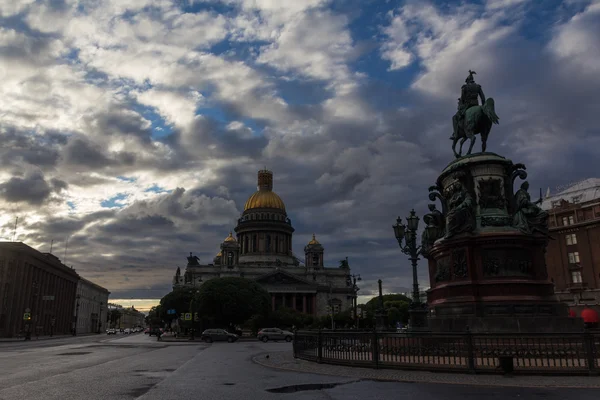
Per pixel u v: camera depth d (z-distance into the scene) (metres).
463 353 20.23
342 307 152.38
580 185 96.06
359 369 20.16
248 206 169.38
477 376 16.94
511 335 17.45
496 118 27.20
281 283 141.88
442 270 25.62
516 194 25.41
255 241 161.75
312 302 142.38
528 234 23.77
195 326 102.38
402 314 122.88
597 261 81.25
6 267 87.50
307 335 25.95
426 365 18.56
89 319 170.75
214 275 153.62
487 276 23.56
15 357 31.53
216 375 19.55
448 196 27.33
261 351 39.12
